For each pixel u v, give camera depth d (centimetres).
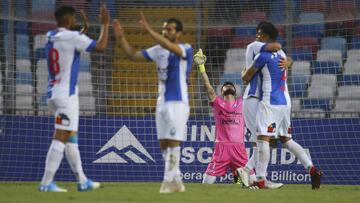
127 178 4900
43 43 5500
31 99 5316
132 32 5753
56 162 2989
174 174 3019
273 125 3712
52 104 2997
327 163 4862
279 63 3697
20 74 5434
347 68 5656
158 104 3011
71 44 2948
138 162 4916
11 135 4841
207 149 4909
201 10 5059
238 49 5566
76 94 3000
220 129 4438
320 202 2731
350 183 4809
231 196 2964
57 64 2956
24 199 2577
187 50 2977
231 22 5066
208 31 5531
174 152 3002
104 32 2986
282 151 4856
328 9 4878
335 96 5553
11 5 4847
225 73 5588
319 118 4906
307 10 4934
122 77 5469
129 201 2577
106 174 4891
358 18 4806
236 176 4453
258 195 3075
